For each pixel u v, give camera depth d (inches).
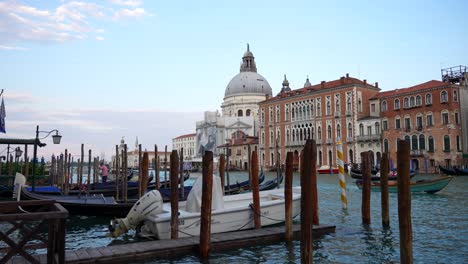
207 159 363.3
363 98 2172.7
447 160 1739.7
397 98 1959.9
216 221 433.1
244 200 555.8
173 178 402.0
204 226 362.0
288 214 411.5
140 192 609.3
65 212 250.1
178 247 367.6
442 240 439.5
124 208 577.0
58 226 253.1
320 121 2346.2
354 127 2127.2
